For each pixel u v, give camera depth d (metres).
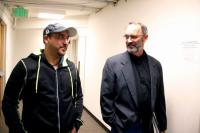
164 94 2.36
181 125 2.23
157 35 2.66
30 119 1.58
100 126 4.53
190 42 2.12
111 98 2.07
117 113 2.02
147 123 2.07
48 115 1.57
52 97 1.57
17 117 1.55
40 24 6.61
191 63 2.11
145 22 2.94
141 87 2.03
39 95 1.55
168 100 2.43
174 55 2.35
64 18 6.25
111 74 2.05
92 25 5.54
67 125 1.65
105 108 2.05
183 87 2.21
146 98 2.03
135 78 2.03
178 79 2.28
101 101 2.08
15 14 5.01
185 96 2.18
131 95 1.98
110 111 2.04
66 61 1.72
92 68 5.34
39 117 1.56
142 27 2.04
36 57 1.58
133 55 2.08
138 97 2.01
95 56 5.14
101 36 4.79
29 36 7.32
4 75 4.89
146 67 2.09
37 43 7.35
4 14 4.63
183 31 2.21
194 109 2.07
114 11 4.09
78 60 6.15
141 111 2.03
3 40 4.83
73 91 1.72
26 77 1.52
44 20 6.58
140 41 2.02
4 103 1.54
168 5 2.45
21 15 5.06
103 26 4.68
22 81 1.53
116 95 2.05
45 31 1.58
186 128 2.16
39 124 1.57
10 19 5.73
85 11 5.39
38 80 1.54
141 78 2.04
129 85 1.98
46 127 1.57
